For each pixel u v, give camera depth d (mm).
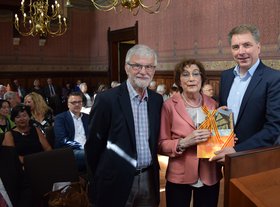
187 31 8797
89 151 2340
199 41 8445
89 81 13711
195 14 8500
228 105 2312
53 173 2900
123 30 11375
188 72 2229
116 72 12328
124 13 11305
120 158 2186
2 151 2541
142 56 2154
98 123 2244
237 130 2201
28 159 2812
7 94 6035
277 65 6566
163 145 2254
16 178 2537
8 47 12156
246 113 2148
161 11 9680
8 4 10773
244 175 1313
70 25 13227
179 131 2242
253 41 2111
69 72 13484
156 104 2336
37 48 12711
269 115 2045
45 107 4770
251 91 2135
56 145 4004
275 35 6582
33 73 12688
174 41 9273
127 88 2287
